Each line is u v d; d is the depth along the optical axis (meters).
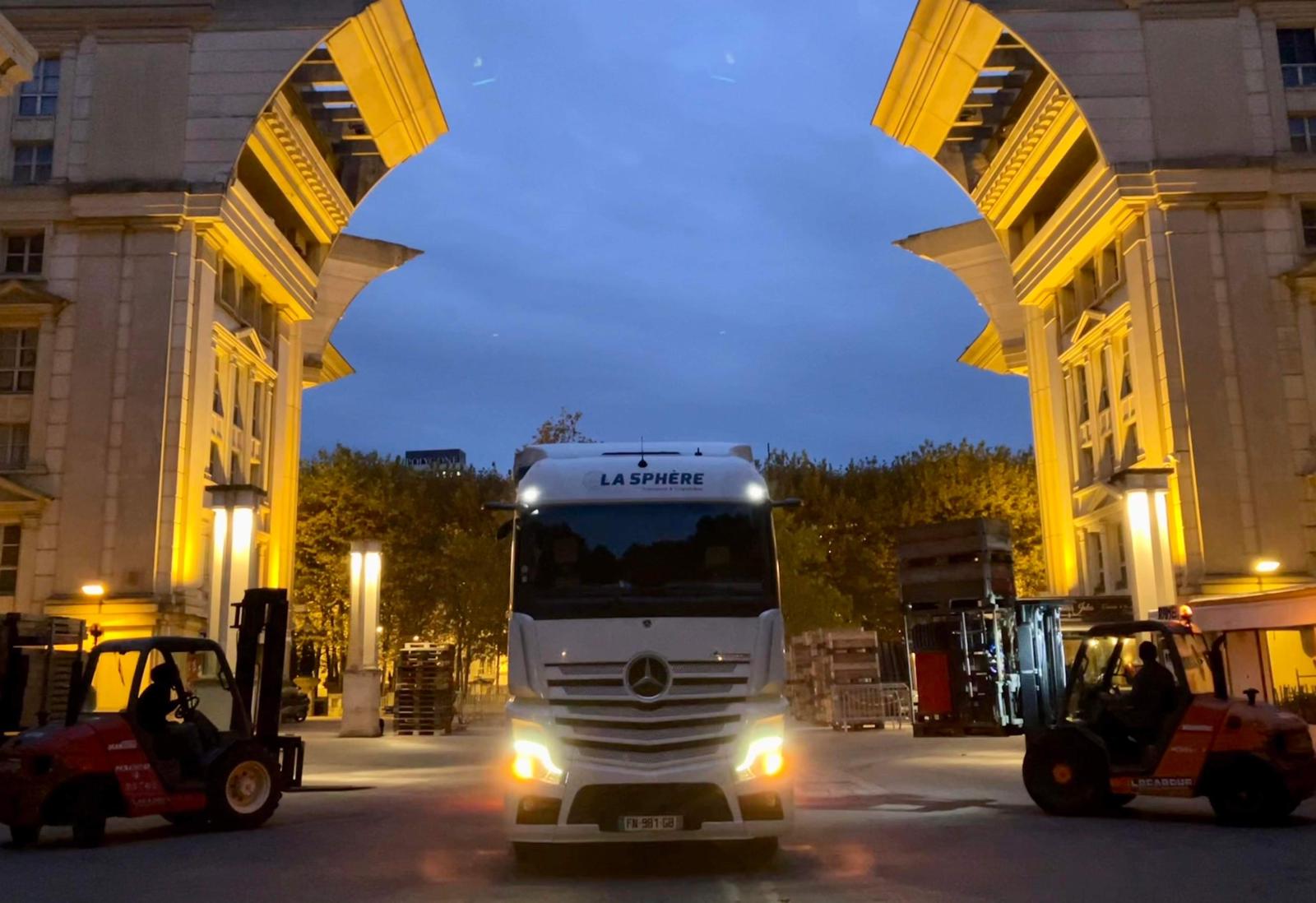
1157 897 8.33
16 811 12.07
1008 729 27.62
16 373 34.59
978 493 58.38
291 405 44.22
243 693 15.94
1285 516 32.06
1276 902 8.09
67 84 36.22
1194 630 13.79
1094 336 38.00
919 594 29.53
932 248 49.94
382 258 50.25
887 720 39.22
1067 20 36.06
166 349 34.16
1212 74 35.34
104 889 9.50
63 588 32.69
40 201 35.12
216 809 13.23
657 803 9.55
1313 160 34.19
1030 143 39.84
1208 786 12.55
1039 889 8.73
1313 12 35.72
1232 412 32.72
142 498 33.16
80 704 13.00
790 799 9.65
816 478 60.19
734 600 10.04
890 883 9.11
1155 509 27.33
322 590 58.38
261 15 36.59
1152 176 34.25
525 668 9.88
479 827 13.49
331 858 11.12
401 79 41.19
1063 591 41.00
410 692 36.00
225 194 35.09
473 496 60.69
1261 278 33.53
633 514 10.41
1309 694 25.36
